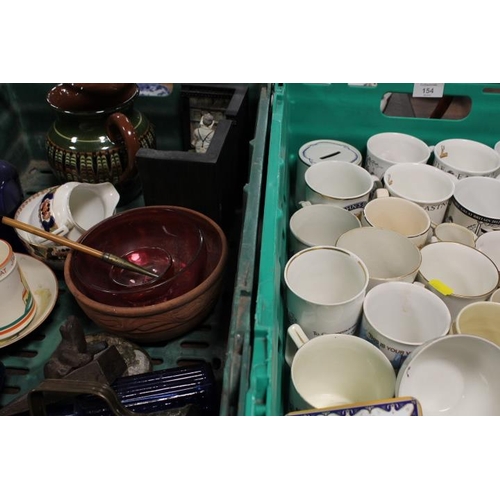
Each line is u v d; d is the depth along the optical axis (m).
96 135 0.76
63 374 0.56
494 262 0.70
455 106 1.51
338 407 0.42
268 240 0.49
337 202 0.71
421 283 0.61
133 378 0.58
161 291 0.59
